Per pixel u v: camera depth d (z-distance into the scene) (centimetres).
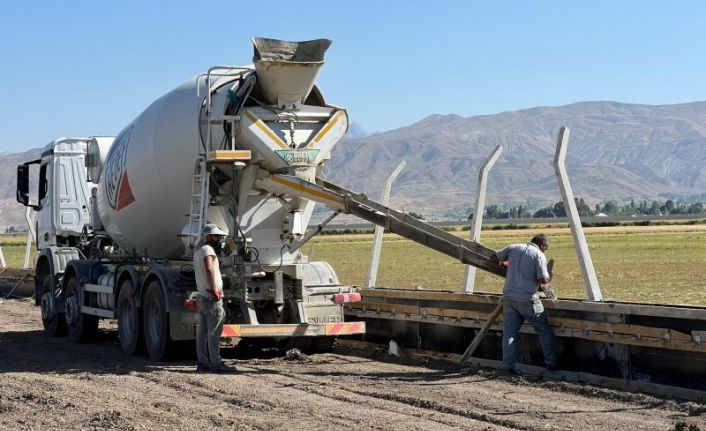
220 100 1460
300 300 1487
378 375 1289
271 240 1510
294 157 1448
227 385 1206
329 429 911
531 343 1303
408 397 1086
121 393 1156
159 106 1606
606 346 1186
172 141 1545
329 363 1438
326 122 1480
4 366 1457
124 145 1722
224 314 1379
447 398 1084
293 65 1399
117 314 1647
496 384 1197
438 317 1441
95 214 1992
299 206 1509
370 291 1594
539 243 1272
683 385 1095
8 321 2267
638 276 3247
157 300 1493
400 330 1535
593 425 930
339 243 7588
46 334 1989
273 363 1443
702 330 1068
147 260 1708
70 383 1252
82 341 1833
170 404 1062
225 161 1434
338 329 1465
